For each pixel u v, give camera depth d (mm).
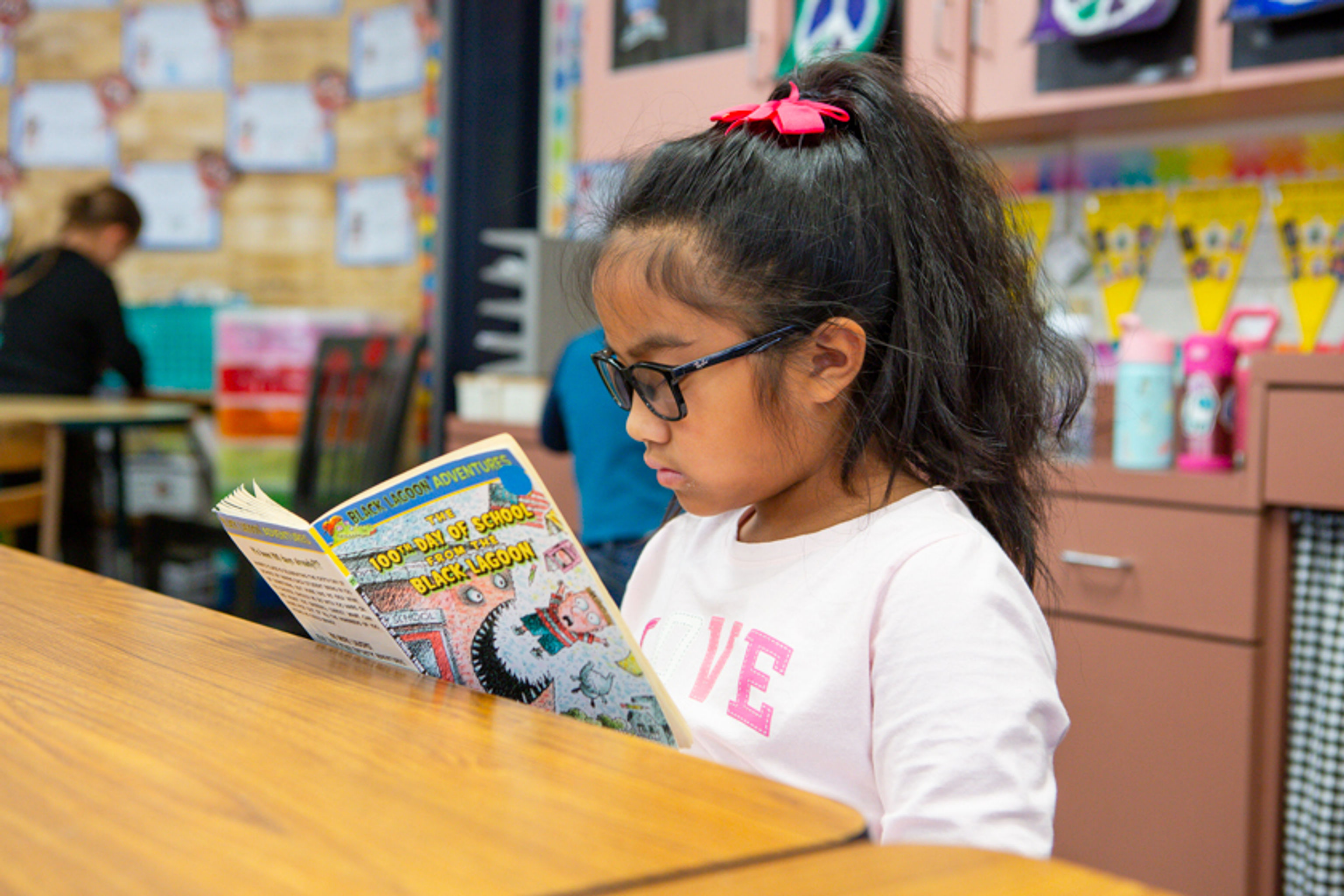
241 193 4418
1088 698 1817
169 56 4465
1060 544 1842
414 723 530
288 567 700
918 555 725
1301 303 2105
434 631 663
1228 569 1691
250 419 3859
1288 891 1667
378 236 4207
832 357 746
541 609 642
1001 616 675
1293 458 1627
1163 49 1928
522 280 2902
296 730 512
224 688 582
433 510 653
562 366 2092
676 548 956
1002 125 2201
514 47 3205
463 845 387
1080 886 373
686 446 747
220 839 385
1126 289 2303
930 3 2141
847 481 793
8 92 4590
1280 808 1677
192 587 3670
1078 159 2324
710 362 731
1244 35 1847
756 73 2379
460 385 2971
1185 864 1728
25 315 3789
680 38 2541
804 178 752
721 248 732
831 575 770
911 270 768
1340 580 1619
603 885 358
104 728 506
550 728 528
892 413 771
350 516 667
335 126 4273
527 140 3250
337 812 413
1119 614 1788
